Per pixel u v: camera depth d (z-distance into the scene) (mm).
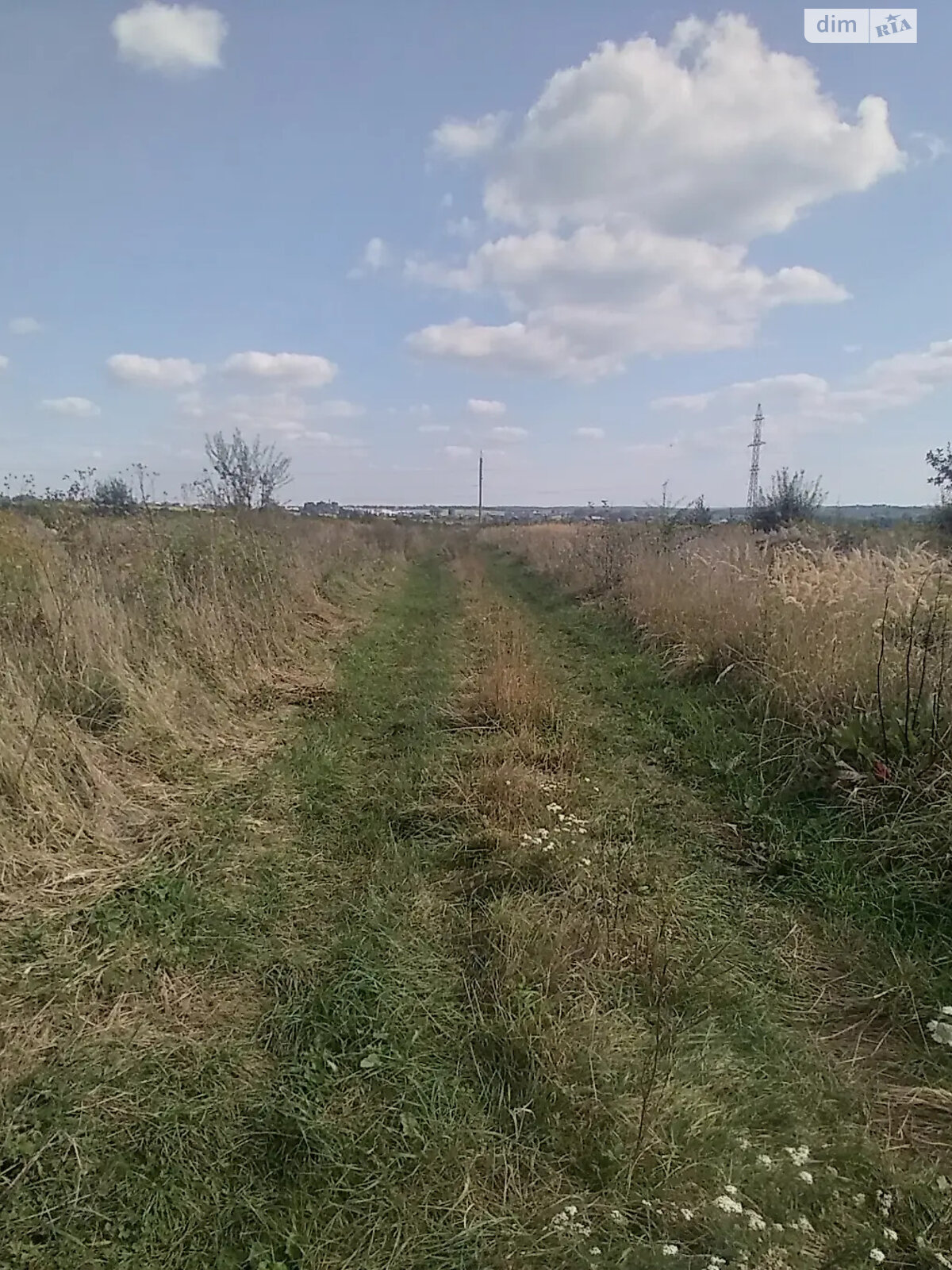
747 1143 2293
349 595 13617
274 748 5664
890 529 12781
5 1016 2775
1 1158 2203
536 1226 2072
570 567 17016
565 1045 2662
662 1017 2883
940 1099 2539
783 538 10875
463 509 84750
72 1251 1979
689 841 4352
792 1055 2736
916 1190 2172
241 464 20469
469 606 14195
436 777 5188
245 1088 2533
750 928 3525
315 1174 2209
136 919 3410
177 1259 1979
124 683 5391
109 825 4082
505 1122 2404
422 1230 2061
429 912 3609
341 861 4074
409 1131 2354
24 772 3969
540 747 5758
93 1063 2596
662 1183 2172
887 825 4113
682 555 12148
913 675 4910
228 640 7367
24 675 4867
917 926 3410
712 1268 1831
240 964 3205
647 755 5719
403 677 8141
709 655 7738
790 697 5750
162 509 11344
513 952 3160
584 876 3811
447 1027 2836
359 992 2994
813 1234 2035
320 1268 1954
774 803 4730
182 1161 2240
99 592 6426
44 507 9562
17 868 3539
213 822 4375
